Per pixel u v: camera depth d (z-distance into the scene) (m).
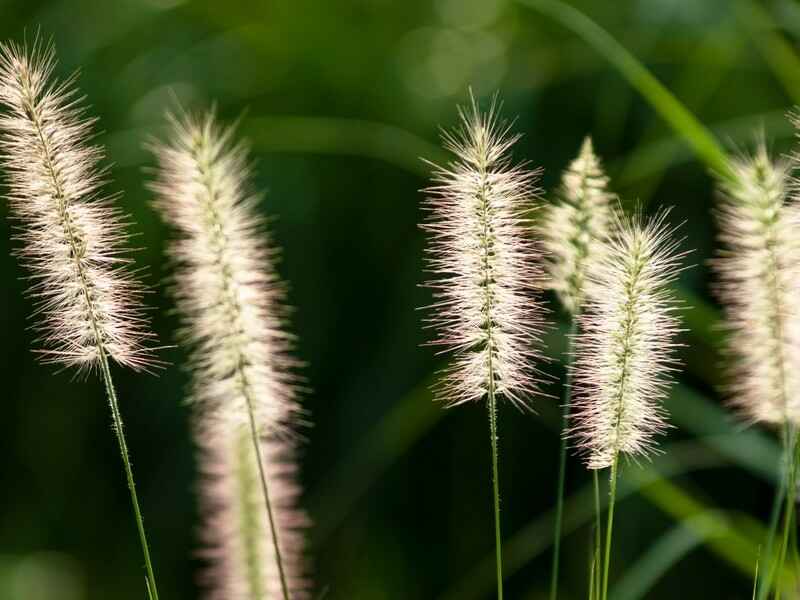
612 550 1.34
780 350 0.83
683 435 1.26
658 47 1.36
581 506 1.31
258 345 0.84
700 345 1.23
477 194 0.80
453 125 1.48
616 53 0.99
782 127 1.25
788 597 0.93
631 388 0.80
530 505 1.50
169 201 0.84
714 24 1.29
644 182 1.29
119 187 1.54
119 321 0.80
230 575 0.94
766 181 0.84
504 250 0.80
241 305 0.84
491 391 0.79
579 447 0.81
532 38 1.49
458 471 1.53
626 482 1.09
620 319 0.79
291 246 1.57
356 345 1.59
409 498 1.57
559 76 1.44
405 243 1.56
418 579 1.54
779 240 0.84
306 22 1.58
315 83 1.57
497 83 1.49
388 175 1.58
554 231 0.85
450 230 0.80
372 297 1.59
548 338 1.17
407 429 1.43
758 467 1.04
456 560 1.51
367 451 1.44
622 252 0.80
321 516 1.51
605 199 0.84
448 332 0.81
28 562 1.57
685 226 1.38
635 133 1.42
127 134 1.51
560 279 0.85
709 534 0.98
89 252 0.79
